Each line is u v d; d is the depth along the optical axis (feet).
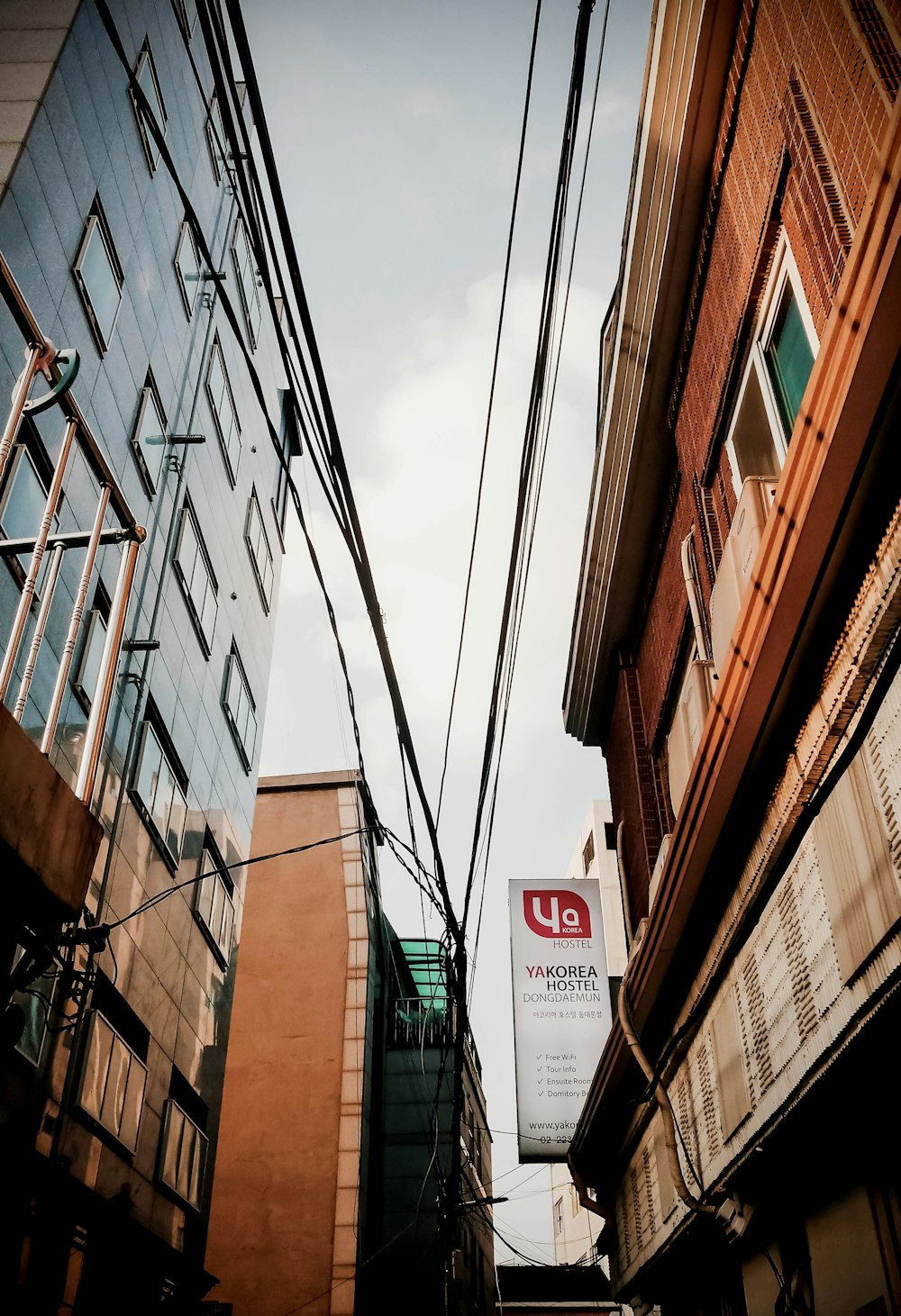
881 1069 17.48
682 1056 29.30
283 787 96.78
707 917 25.46
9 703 28.76
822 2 20.65
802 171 21.97
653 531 40.70
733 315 28.07
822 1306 21.13
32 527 30.78
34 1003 30.14
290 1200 74.79
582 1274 124.88
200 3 13.93
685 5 27.86
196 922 49.01
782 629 18.21
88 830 15.52
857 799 16.88
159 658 45.01
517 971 52.08
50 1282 29.94
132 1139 38.01
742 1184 23.76
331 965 86.28
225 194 61.52
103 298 38.11
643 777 41.75
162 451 45.98
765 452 26.27
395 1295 75.97
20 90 32.99
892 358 14.82
